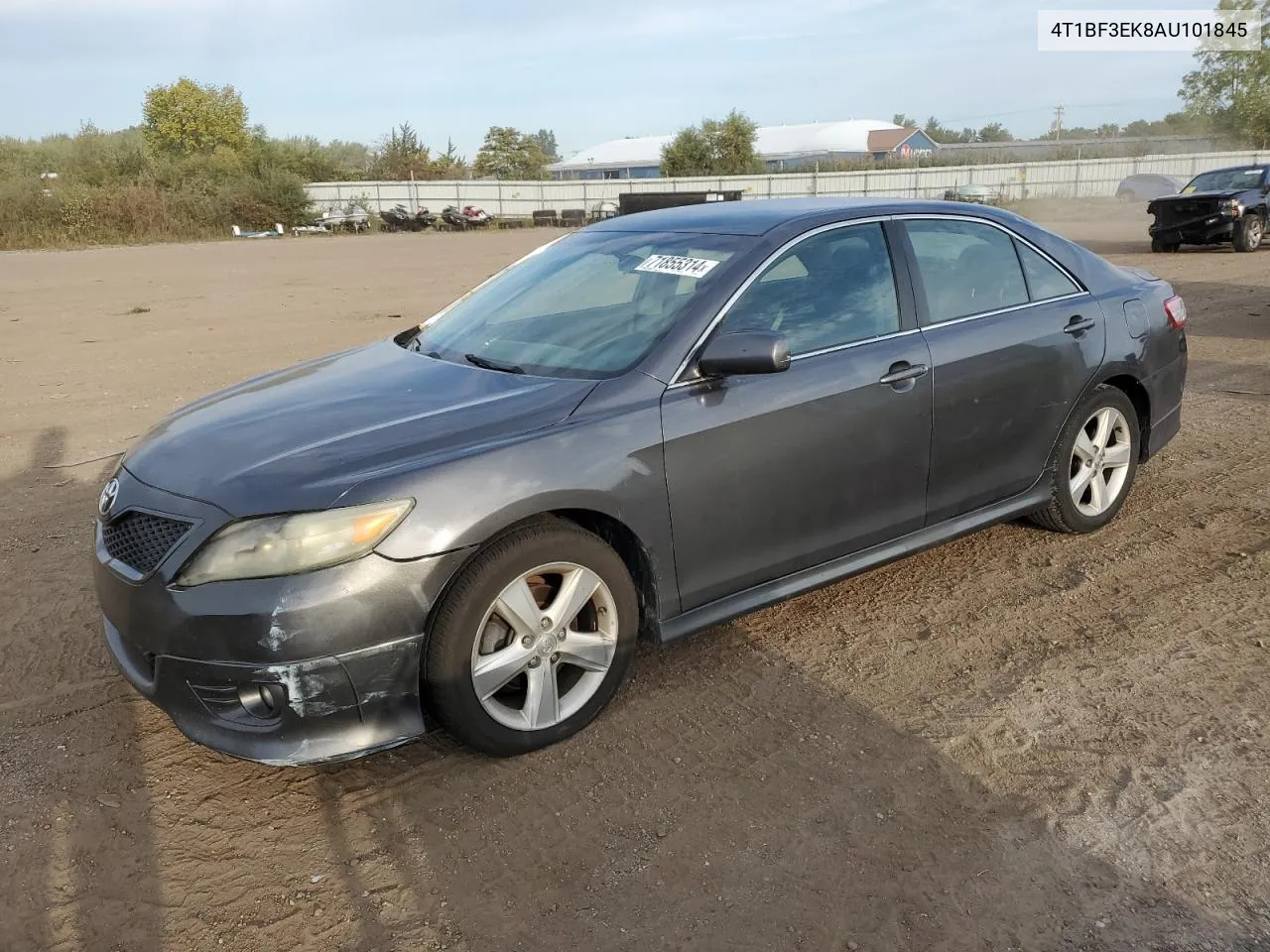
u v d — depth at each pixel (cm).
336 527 272
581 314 374
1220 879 257
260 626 267
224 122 6675
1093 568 447
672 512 328
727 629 400
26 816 293
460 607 288
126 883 266
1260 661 363
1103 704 339
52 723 342
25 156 4738
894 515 390
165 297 1719
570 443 306
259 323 1341
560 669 334
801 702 345
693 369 336
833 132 8625
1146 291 489
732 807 290
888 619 406
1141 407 495
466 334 399
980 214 434
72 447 704
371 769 314
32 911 256
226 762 320
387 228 4509
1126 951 235
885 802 291
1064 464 452
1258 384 787
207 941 245
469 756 320
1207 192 1933
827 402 357
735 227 386
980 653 377
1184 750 312
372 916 252
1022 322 423
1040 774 303
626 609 326
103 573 300
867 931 243
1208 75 5553
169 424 349
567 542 306
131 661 304
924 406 386
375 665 279
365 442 299
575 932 246
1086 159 5528
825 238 380
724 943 241
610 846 276
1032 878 260
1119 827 278
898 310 390
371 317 1385
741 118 6200
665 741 324
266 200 4303
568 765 313
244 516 274
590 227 459
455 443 297
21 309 1549
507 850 275
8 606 432
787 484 353
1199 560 452
